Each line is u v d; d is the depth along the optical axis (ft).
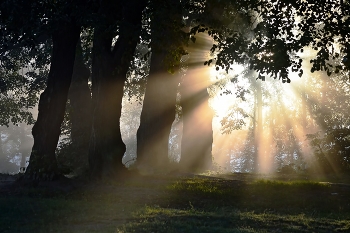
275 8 52.95
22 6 49.47
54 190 54.03
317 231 34.40
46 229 32.83
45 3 51.70
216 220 37.42
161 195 52.37
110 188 55.77
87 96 95.30
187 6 56.49
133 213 39.42
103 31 55.21
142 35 53.62
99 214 39.22
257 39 51.03
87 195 51.39
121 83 61.00
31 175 56.34
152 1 54.29
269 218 38.81
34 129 57.57
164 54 81.20
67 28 56.65
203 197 52.16
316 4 52.42
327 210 44.88
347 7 53.01
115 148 61.16
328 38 52.54
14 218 36.78
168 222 35.37
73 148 93.09
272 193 54.13
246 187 58.90
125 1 56.34
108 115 60.70
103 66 60.13
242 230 32.81
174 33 54.24
